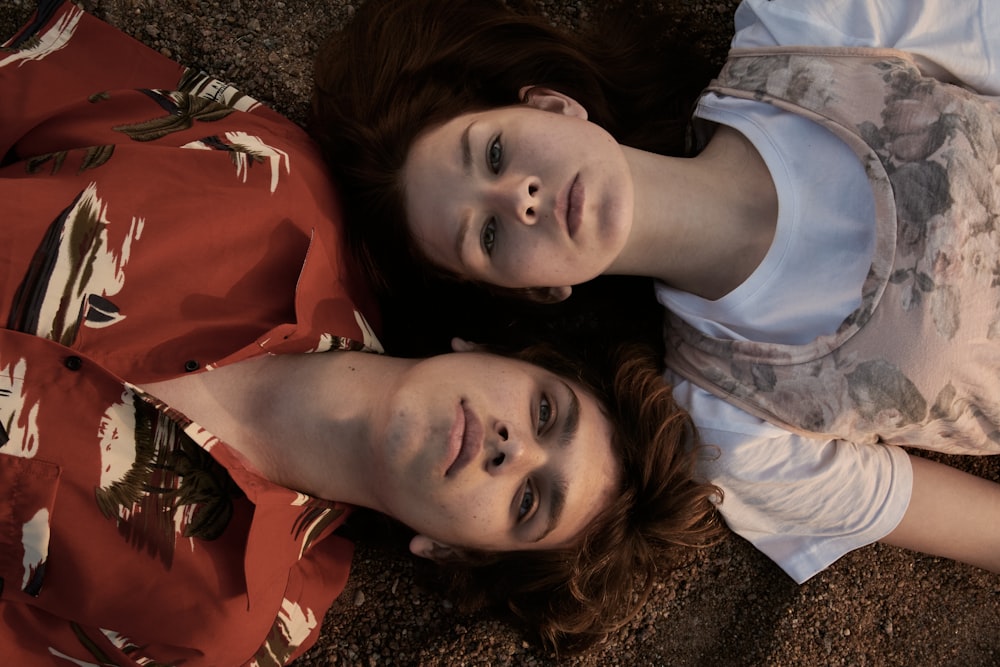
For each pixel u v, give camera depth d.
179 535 1.25
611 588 1.44
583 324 1.81
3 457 1.16
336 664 1.75
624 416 1.42
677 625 1.81
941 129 1.35
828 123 1.42
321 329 1.34
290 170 1.44
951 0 1.46
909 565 1.83
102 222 1.22
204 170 1.34
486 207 1.35
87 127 1.39
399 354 1.77
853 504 1.51
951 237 1.33
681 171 1.48
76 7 1.51
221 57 1.67
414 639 1.76
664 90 1.71
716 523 1.59
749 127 1.48
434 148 1.43
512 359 1.40
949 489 1.54
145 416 1.23
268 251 1.36
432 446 1.25
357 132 1.51
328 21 1.71
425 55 1.51
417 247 1.53
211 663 1.33
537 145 1.33
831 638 1.80
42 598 1.25
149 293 1.24
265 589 1.31
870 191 1.39
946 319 1.35
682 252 1.49
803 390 1.45
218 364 1.23
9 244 1.16
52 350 1.15
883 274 1.37
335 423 1.33
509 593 1.54
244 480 1.22
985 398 1.44
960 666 1.86
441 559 1.50
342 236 1.55
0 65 1.39
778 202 1.44
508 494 1.27
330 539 1.60
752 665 1.78
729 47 1.79
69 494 1.19
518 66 1.59
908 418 1.41
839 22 1.47
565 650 1.62
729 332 1.50
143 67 1.53
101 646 1.29
